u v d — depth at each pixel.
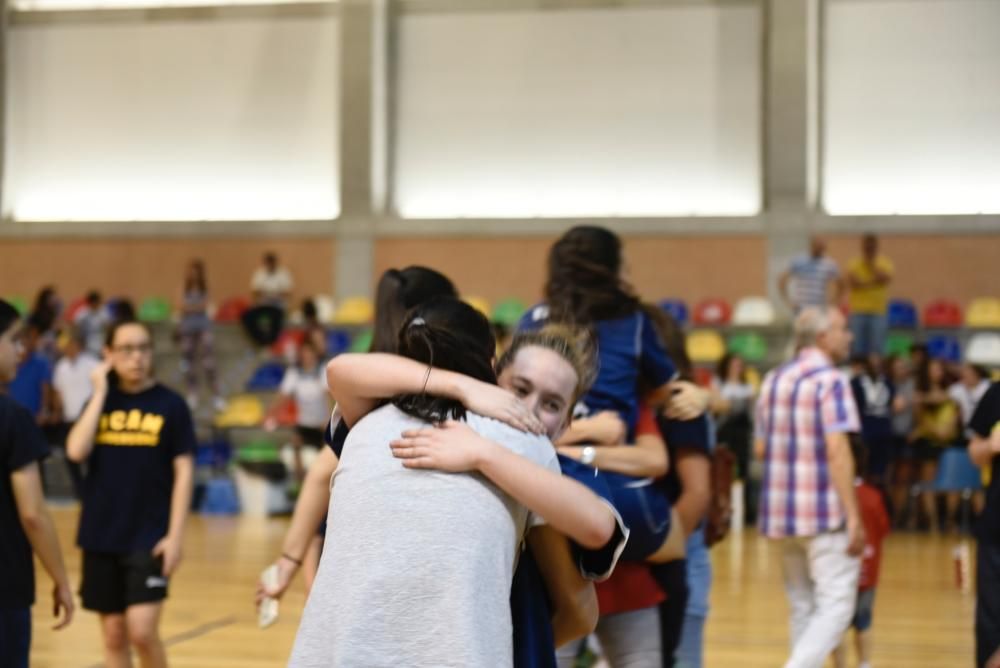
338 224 16.64
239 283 16.89
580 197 16.66
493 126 16.86
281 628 6.73
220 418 15.35
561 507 1.99
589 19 16.69
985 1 15.85
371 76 16.62
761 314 15.42
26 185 17.78
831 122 16.12
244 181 17.36
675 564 3.22
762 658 5.99
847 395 4.70
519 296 16.38
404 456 1.98
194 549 10.26
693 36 16.44
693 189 16.39
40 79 17.78
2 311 3.19
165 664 4.15
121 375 4.23
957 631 6.89
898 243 15.54
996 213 15.45
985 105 15.83
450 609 1.87
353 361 2.15
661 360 3.25
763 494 4.82
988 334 14.71
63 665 5.64
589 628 2.24
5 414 3.14
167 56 17.58
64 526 11.55
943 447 12.65
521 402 2.13
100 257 17.23
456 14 16.95
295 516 3.15
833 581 4.66
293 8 17.30
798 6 15.72
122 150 17.61
